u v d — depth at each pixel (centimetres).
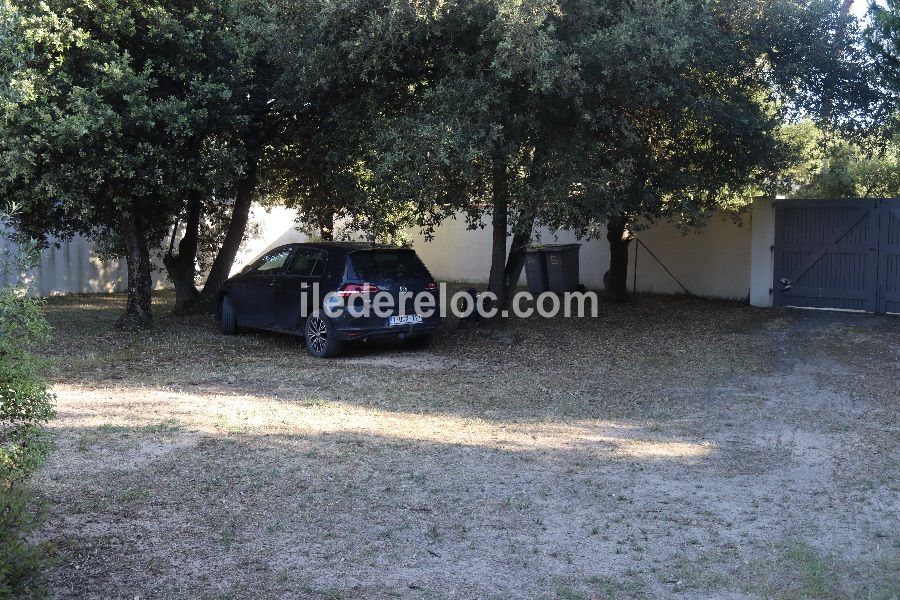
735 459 667
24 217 1222
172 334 1278
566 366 1062
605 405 856
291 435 725
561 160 1041
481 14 975
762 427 767
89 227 1345
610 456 674
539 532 516
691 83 1108
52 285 1766
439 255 2138
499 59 945
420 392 910
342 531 514
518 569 464
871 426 764
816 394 899
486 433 744
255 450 679
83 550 478
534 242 1858
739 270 1617
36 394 440
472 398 884
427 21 962
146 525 518
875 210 1378
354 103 1155
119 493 572
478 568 464
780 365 1053
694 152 1250
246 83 1216
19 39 667
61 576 443
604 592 437
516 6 918
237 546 489
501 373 1020
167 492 577
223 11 1184
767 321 1357
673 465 651
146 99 1081
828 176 1678
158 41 1122
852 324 1292
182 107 1081
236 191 1445
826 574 458
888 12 1125
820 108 1213
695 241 1672
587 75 1002
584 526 525
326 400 866
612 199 1066
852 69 1177
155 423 759
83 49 1068
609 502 567
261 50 1180
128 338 1229
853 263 1410
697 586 445
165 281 2006
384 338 1122
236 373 1001
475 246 2070
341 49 1030
